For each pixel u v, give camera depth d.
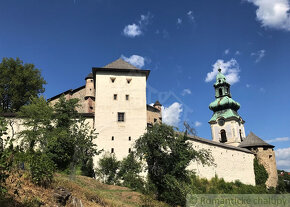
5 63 43.00
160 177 21.41
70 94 55.22
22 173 12.42
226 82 76.50
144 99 37.47
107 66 39.72
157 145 22.36
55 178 15.12
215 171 43.88
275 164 56.19
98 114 35.69
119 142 34.47
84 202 13.21
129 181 23.62
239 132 69.75
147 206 18.58
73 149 26.66
